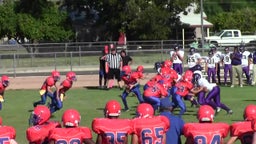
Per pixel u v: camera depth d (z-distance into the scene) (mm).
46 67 40062
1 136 9172
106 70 30594
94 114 21000
